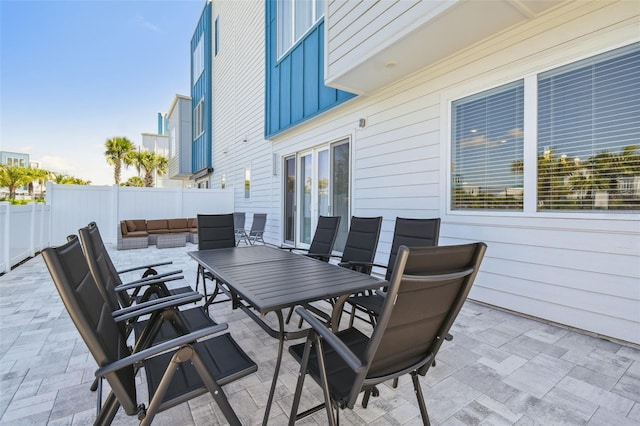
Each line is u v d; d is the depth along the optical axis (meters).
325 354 1.50
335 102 5.14
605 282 2.46
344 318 3.03
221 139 11.73
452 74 3.53
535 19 2.80
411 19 2.92
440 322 1.32
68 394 1.77
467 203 3.46
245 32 9.31
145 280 2.23
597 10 2.47
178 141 15.59
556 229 2.73
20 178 20.19
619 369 2.03
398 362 1.28
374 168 4.63
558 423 1.53
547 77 2.79
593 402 1.69
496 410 1.63
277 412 1.62
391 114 4.32
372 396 1.74
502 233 3.12
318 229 3.81
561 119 2.71
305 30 5.98
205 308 2.92
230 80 10.72
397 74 3.92
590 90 2.54
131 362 1.07
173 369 1.14
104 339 1.16
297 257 3.07
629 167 2.37
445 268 1.16
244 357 1.49
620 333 2.39
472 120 3.38
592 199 2.56
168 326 1.98
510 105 3.05
